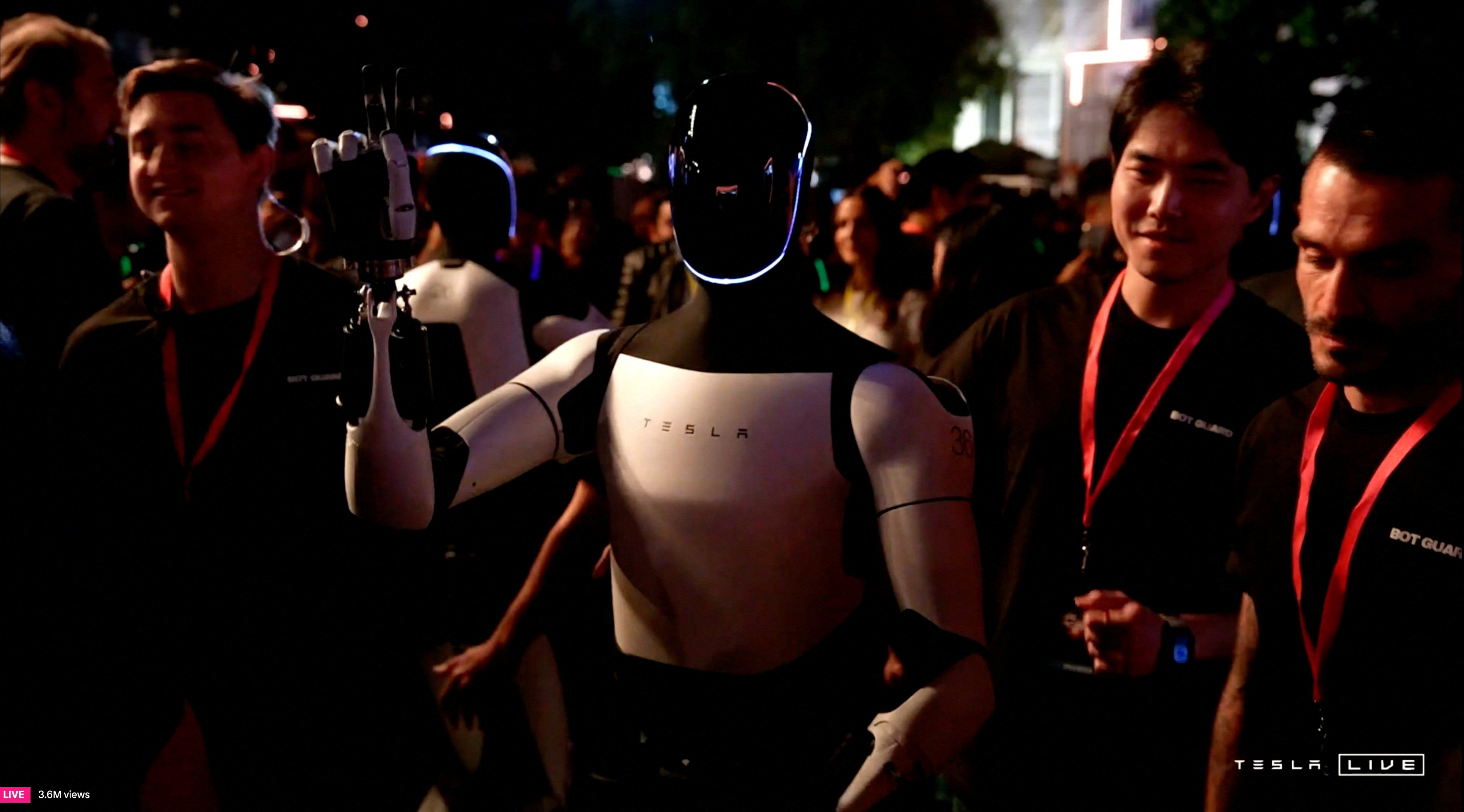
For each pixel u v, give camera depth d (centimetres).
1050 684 205
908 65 1167
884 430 147
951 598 144
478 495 155
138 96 211
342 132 145
